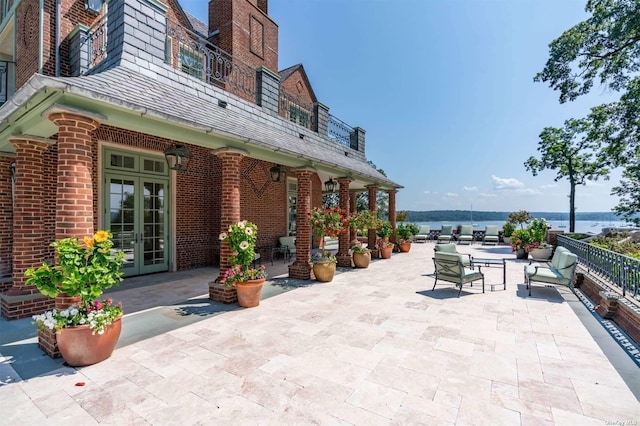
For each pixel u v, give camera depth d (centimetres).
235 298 579
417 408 254
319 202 1590
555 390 281
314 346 380
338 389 284
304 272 800
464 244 1842
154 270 866
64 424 235
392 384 292
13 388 286
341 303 576
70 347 322
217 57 816
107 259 344
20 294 488
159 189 876
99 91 364
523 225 2045
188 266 945
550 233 1338
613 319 477
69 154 356
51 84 316
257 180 1186
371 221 1081
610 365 331
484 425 232
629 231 1507
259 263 1105
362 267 986
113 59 550
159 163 874
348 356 352
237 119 697
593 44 1141
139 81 504
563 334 420
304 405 259
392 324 461
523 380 299
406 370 320
